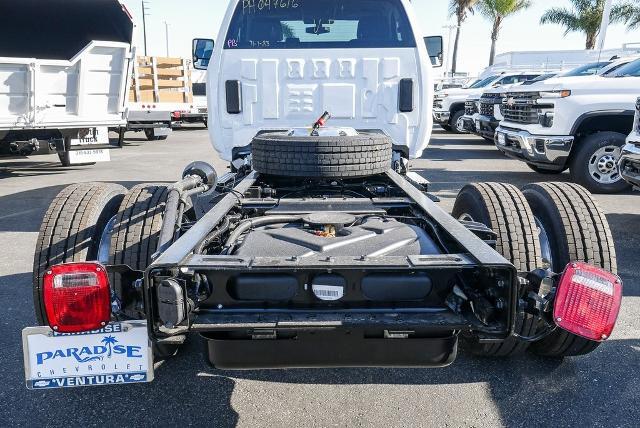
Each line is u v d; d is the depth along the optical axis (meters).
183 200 3.03
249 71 4.97
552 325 2.33
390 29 5.06
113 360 2.35
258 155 3.56
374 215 3.02
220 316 2.25
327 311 2.27
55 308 2.18
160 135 17.06
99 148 9.94
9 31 9.83
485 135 13.47
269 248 2.48
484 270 2.36
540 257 3.05
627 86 7.88
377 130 4.87
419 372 3.17
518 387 3.00
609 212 7.02
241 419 2.73
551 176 9.95
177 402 2.88
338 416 2.75
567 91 8.03
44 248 3.02
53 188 8.93
